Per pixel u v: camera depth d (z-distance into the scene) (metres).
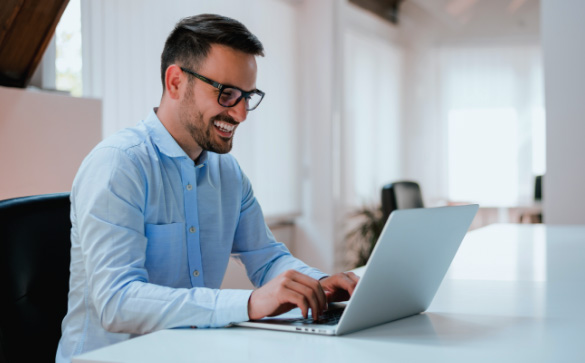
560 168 4.29
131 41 3.52
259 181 4.86
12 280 1.20
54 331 1.27
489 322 1.11
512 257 2.07
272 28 4.98
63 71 3.10
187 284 1.39
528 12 7.45
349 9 6.53
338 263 5.45
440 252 1.14
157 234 1.31
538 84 7.43
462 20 7.70
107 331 1.19
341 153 5.68
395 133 7.62
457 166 7.72
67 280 1.31
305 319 1.11
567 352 0.90
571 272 1.74
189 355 0.88
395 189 3.23
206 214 1.43
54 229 1.30
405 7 7.89
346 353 0.89
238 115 1.30
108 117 3.36
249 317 1.07
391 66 7.55
